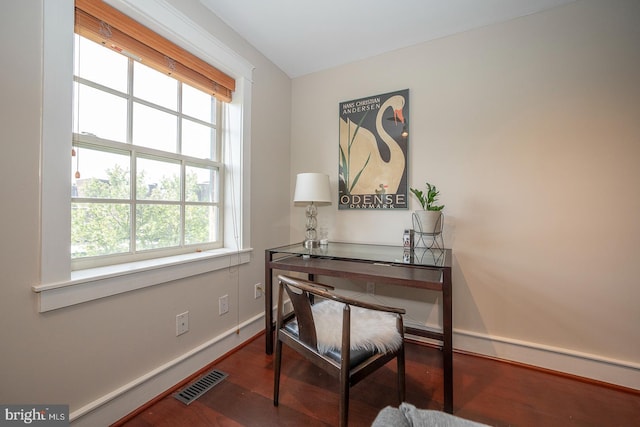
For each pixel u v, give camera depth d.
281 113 2.39
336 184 2.32
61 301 1.06
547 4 1.62
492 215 1.80
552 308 1.67
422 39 1.97
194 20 1.58
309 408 1.36
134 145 1.44
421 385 1.54
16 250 0.96
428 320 2.00
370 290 2.18
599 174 1.55
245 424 1.25
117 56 1.37
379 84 2.14
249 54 2.01
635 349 1.49
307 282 1.54
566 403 1.39
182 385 1.52
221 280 1.82
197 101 1.80
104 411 1.20
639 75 1.47
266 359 1.80
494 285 1.80
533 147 1.70
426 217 1.76
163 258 1.56
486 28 1.81
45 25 1.02
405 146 2.04
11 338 0.95
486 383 1.55
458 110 1.89
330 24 1.82
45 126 1.03
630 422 1.27
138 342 1.34
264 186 2.19
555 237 1.65
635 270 1.49
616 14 1.51
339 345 1.16
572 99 1.61
